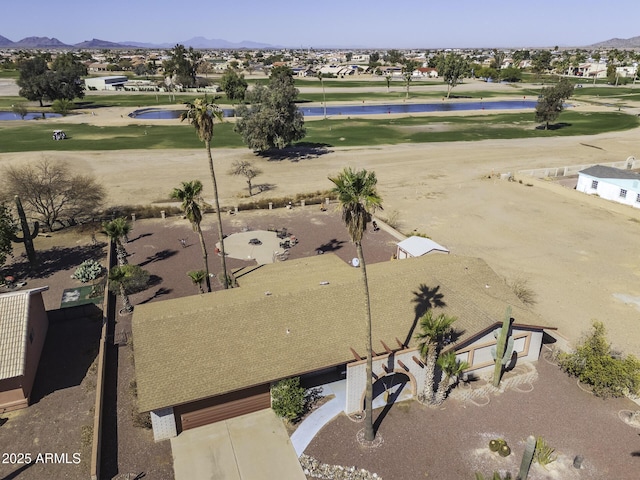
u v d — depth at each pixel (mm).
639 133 107062
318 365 23953
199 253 46062
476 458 21828
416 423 23969
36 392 26438
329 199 62406
